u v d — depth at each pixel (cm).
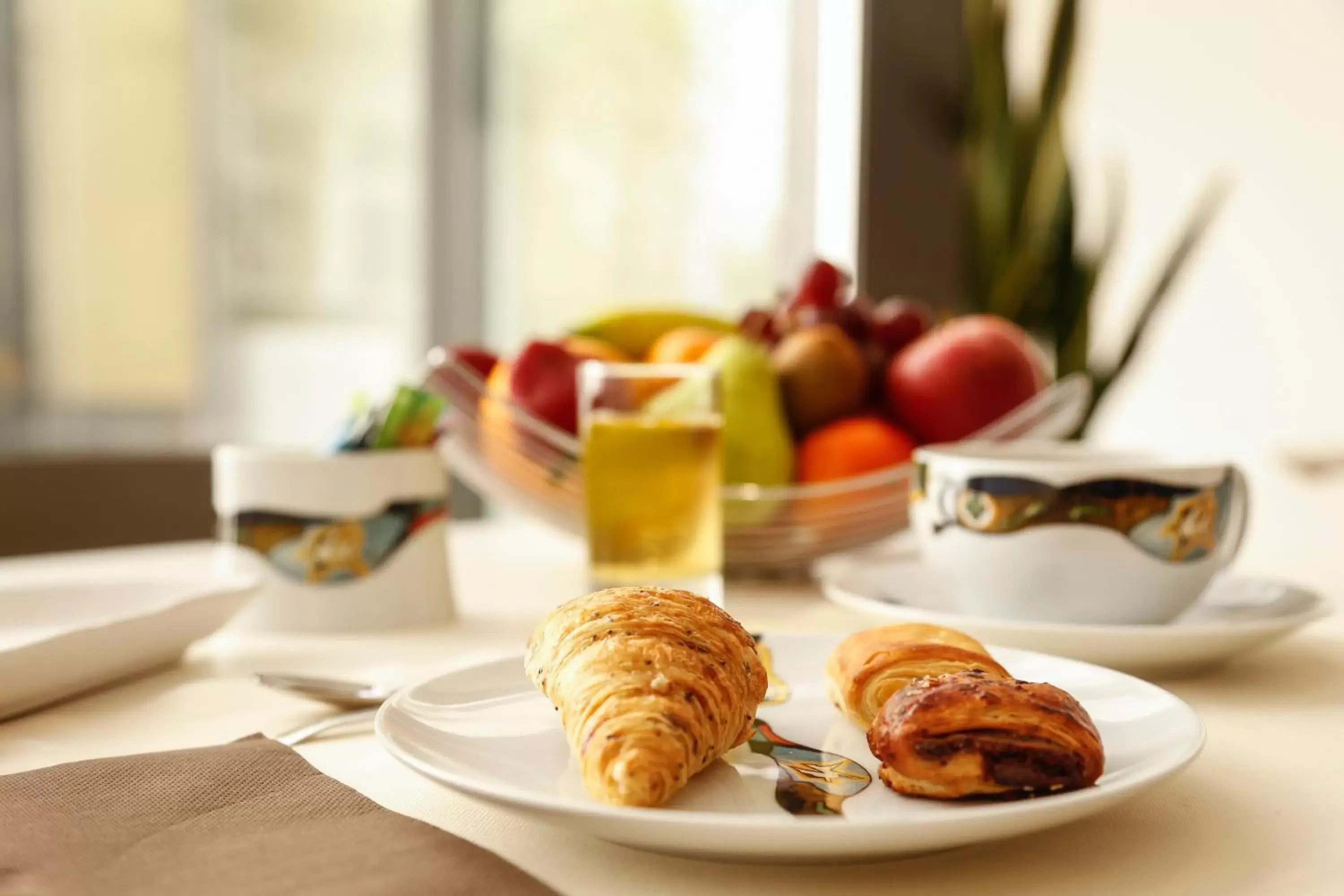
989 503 51
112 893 29
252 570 55
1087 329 136
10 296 198
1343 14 189
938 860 33
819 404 68
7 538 100
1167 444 221
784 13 162
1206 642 47
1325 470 191
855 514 65
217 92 207
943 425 68
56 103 199
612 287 201
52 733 42
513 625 57
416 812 36
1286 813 36
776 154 166
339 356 215
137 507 109
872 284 144
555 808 30
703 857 32
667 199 192
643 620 37
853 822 29
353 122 209
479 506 172
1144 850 34
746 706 37
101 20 200
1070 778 34
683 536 57
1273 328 204
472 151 204
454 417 67
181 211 207
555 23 200
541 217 205
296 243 212
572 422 66
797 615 59
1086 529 50
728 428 66
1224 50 205
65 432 203
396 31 206
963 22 147
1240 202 206
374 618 56
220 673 49
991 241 139
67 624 51
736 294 182
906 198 146
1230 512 51
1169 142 214
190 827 33
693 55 185
